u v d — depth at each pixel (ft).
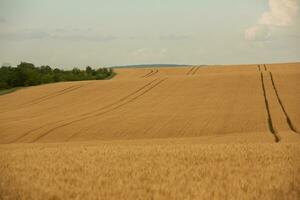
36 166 114.01
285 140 192.85
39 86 473.26
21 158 133.18
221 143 188.03
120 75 647.56
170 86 412.98
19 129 271.08
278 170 99.86
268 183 84.07
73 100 383.65
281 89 372.17
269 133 234.79
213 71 616.39
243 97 348.59
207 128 260.42
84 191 80.07
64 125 279.08
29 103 384.47
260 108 308.60
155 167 108.47
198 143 193.67
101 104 358.23
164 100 357.00
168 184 84.94
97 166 112.37
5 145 203.92
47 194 78.79
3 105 383.04
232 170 101.86
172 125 270.26
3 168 111.04
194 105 330.75
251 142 189.78
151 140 225.56
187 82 425.69
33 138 247.50
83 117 306.55
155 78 466.70
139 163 116.67
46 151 154.71
